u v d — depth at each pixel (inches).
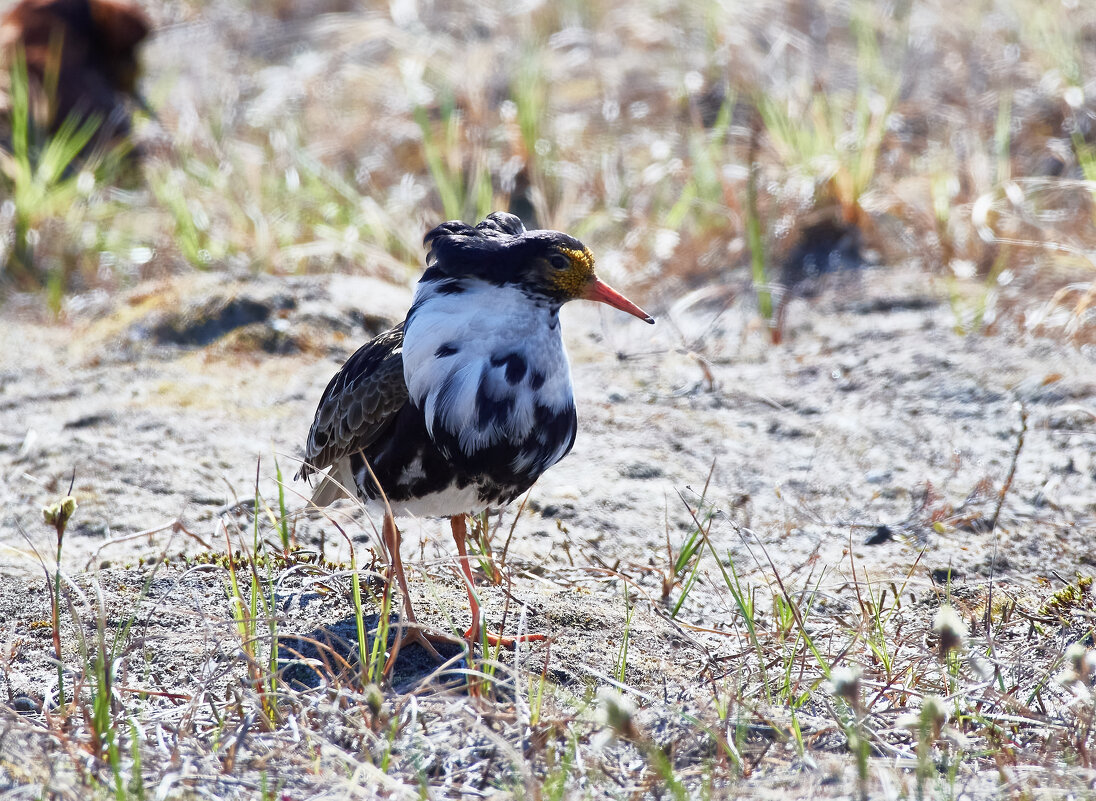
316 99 839.1
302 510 351.9
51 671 297.9
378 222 665.0
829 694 284.5
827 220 629.6
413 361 298.0
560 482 422.3
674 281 621.6
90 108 765.9
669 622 316.8
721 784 247.9
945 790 239.9
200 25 973.2
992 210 613.6
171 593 331.0
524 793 238.1
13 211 685.3
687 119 775.7
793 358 524.4
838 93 766.5
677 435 458.6
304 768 250.4
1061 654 288.7
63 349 545.6
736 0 889.5
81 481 418.0
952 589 346.6
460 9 939.3
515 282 292.2
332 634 291.9
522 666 299.4
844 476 424.5
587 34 890.1
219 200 691.4
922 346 518.6
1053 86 741.9
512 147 735.1
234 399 488.7
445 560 334.0
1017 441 435.2
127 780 246.5
